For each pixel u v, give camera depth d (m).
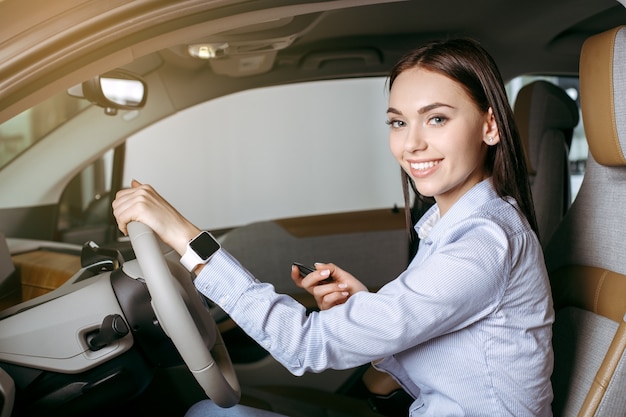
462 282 0.93
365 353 0.96
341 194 4.75
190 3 0.86
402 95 1.00
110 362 1.20
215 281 0.99
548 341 1.02
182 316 0.98
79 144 2.14
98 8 0.83
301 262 2.51
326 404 1.92
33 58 0.82
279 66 2.32
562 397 1.21
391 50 2.34
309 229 2.54
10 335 1.12
